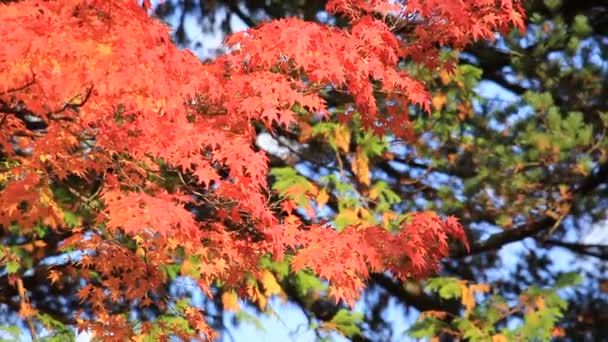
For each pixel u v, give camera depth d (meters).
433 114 12.54
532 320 11.09
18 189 7.65
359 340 13.19
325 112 6.79
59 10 5.99
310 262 7.25
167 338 9.79
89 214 10.49
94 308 9.80
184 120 6.68
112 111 6.64
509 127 12.27
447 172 12.74
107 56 5.80
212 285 12.55
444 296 11.62
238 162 6.72
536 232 12.19
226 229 8.53
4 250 10.70
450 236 12.35
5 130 7.16
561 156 11.48
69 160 7.61
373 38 7.02
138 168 7.70
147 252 8.67
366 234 7.46
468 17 7.47
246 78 6.83
